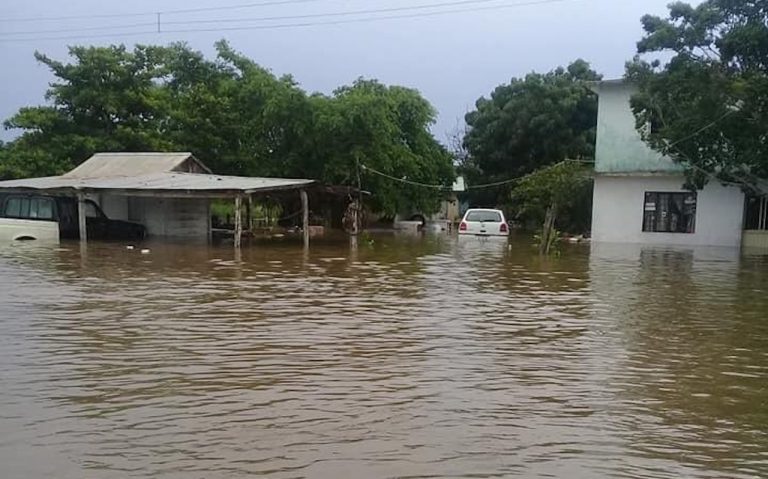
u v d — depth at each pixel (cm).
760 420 550
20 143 3192
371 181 3331
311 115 3206
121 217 2788
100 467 435
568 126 3853
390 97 3562
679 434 515
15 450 463
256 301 1087
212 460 448
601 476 435
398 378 652
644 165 2642
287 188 2253
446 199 4266
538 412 559
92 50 3206
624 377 670
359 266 1659
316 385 626
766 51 2088
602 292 1252
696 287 1330
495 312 1023
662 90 2250
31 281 1291
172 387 614
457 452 469
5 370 664
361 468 438
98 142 3120
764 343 827
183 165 2753
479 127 4250
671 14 2253
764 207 2547
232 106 3428
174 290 1195
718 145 2234
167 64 3547
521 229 3897
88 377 643
